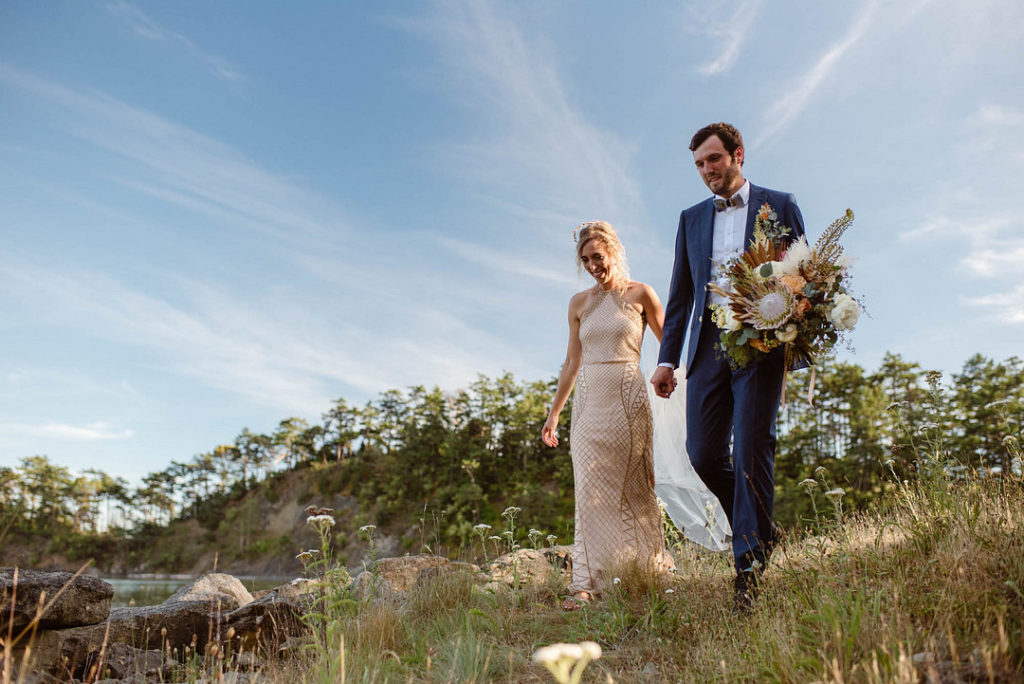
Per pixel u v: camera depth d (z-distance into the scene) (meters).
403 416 117.56
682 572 3.91
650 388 5.59
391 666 2.69
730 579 3.48
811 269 3.07
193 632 3.95
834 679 1.81
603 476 4.04
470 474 76.06
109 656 3.46
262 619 3.98
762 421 3.13
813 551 3.02
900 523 3.12
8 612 2.78
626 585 3.46
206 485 128.75
